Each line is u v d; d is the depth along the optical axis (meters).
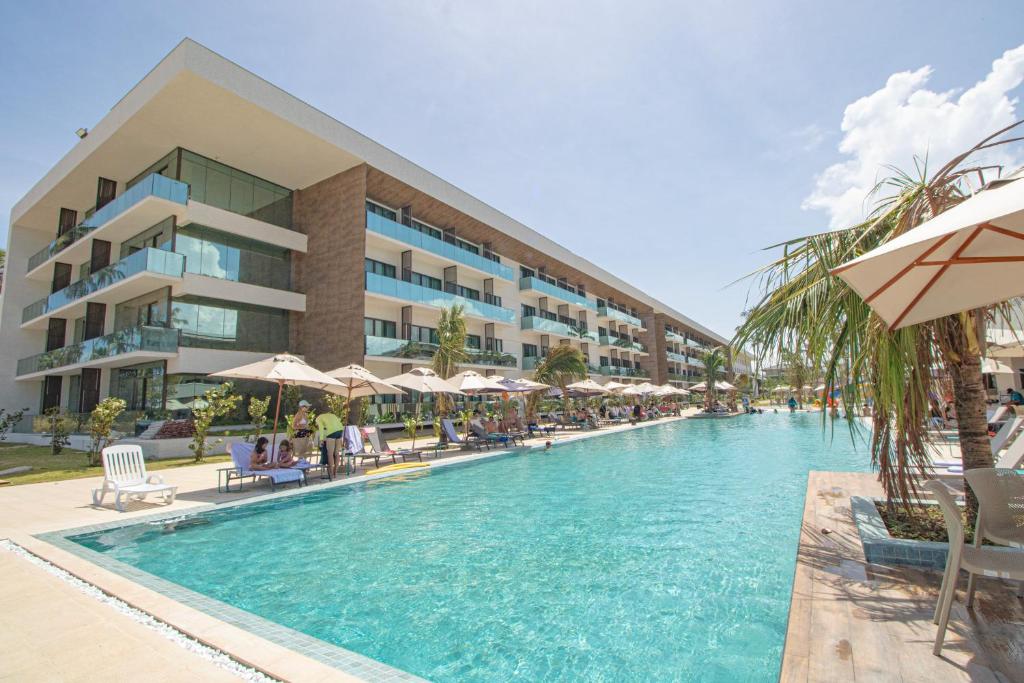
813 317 4.85
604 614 4.09
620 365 52.22
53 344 24.75
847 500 6.57
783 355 5.17
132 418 18.39
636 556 5.51
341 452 11.88
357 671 3.05
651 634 3.71
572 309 45.66
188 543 6.37
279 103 19.72
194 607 4.16
